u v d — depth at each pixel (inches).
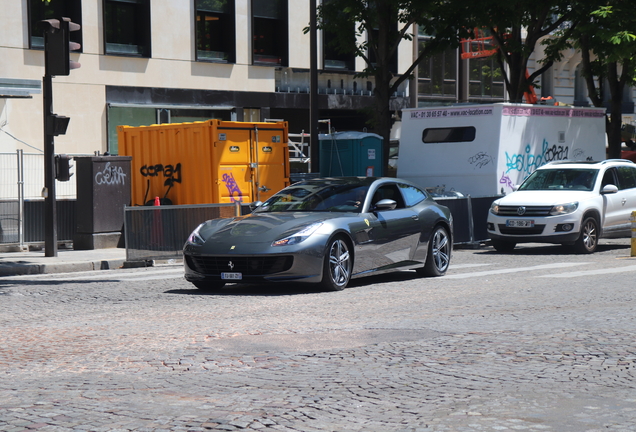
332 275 422.6
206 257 417.1
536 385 223.6
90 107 999.6
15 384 229.3
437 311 354.6
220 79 1111.6
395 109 1306.6
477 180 777.6
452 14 854.5
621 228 693.3
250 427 184.9
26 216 711.1
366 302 383.9
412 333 300.7
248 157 739.4
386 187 478.6
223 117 1125.7
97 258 606.9
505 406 202.2
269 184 754.2
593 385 223.3
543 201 656.4
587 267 541.3
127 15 1034.7
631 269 521.3
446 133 798.5
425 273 498.6
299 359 257.8
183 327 317.7
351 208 452.1
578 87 1625.2
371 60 1269.7
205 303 386.3
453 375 235.5
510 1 827.4
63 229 737.0
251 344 281.7
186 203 736.3
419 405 203.3
